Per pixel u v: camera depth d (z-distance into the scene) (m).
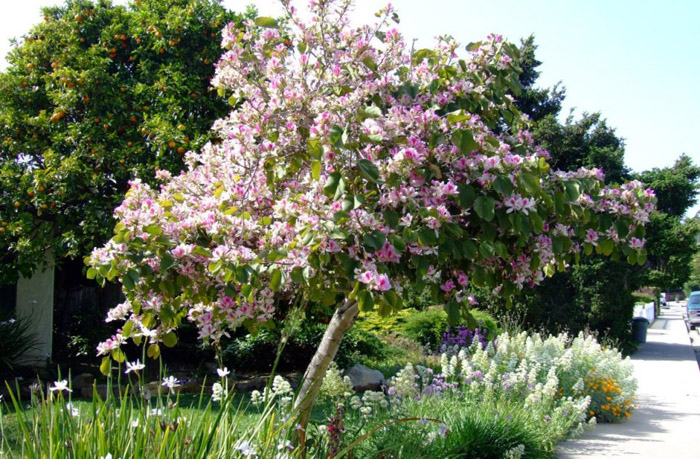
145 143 8.31
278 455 2.91
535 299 15.60
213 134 8.17
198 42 9.20
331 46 3.70
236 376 9.00
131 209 3.55
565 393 7.84
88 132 8.21
